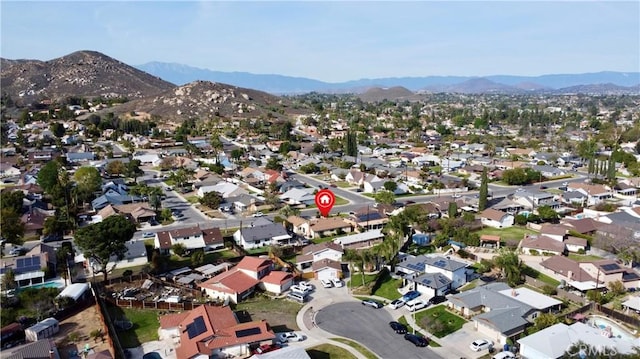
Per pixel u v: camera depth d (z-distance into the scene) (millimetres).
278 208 107625
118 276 67688
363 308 57469
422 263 67000
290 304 58875
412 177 139750
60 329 51469
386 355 46656
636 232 81250
